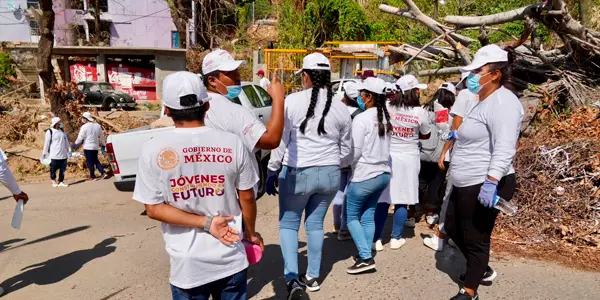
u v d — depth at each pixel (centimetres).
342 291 365
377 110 373
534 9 738
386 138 380
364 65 1334
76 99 1184
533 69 777
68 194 778
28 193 803
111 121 1255
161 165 204
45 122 1204
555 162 490
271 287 377
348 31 1800
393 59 1157
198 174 209
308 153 329
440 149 496
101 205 679
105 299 365
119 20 2967
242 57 2175
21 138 1213
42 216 620
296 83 1481
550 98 679
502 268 397
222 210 217
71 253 469
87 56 2303
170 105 209
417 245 464
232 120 266
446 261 422
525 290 358
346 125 343
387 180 389
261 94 808
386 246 463
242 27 2573
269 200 658
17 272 423
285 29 1880
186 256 210
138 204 683
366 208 400
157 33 3045
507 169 295
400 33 1788
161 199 209
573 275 381
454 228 332
